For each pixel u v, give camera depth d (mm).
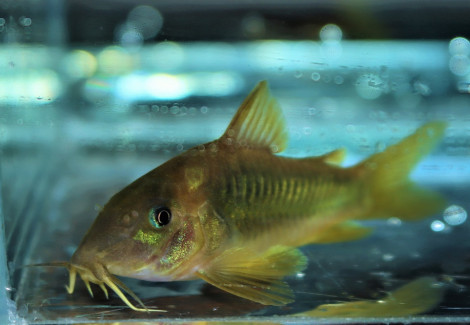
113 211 170
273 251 184
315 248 198
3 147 191
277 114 183
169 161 177
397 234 206
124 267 169
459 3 314
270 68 310
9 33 206
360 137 257
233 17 318
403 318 172
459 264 191
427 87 300
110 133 270
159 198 171
